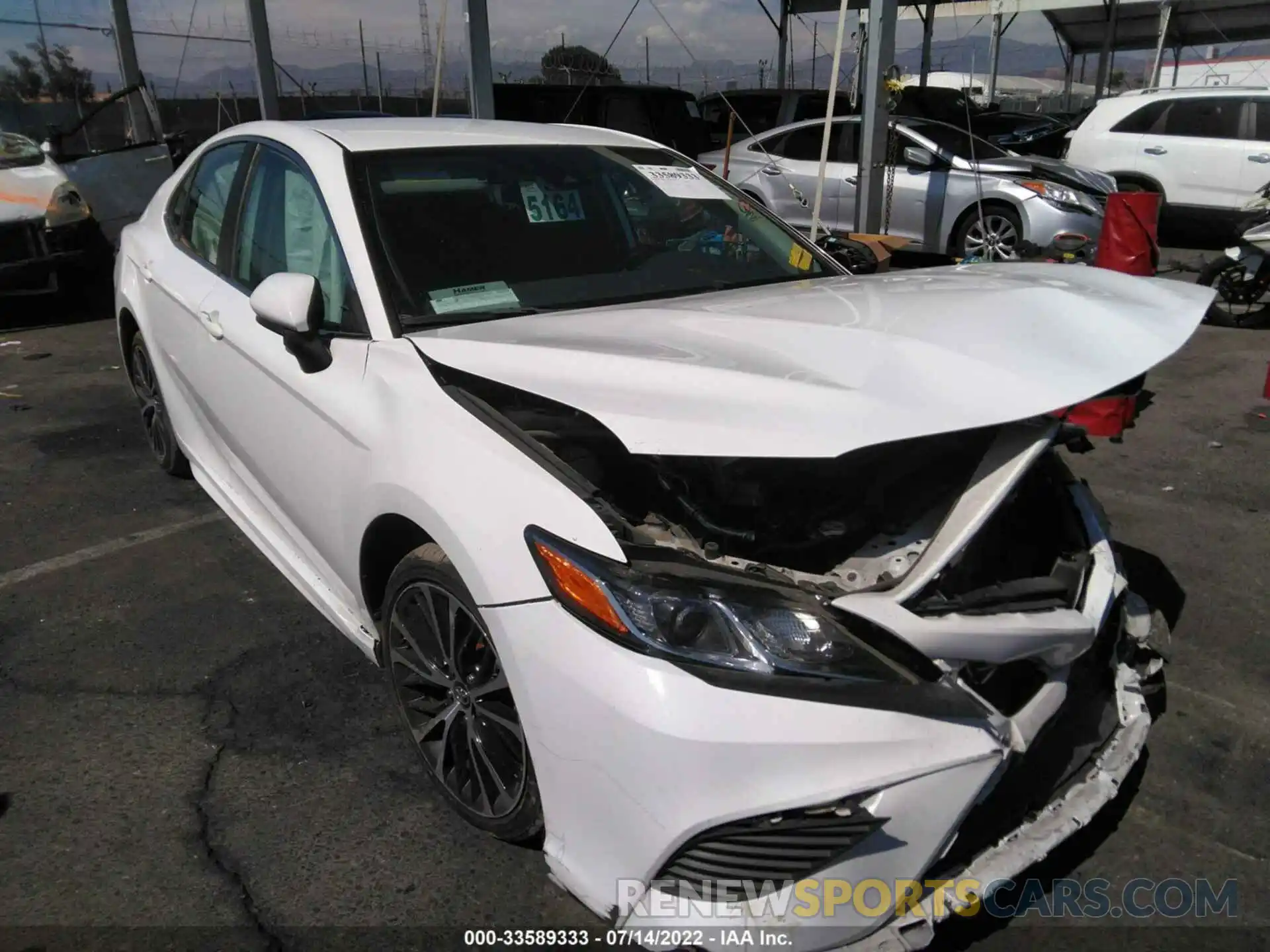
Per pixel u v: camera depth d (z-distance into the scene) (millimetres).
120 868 2418
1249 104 11570
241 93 15195
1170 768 2832
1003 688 2104
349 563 2762
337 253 2902
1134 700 2465
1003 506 2369
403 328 2699
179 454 4750
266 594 3793
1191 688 3205
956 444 2314
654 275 3174
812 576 2084
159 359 4172
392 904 2324
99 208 9164
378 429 2523
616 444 2457
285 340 2738
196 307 3588
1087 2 18109
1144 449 5367
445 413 2383
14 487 4820
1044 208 9461
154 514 4512
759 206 3725
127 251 4488
